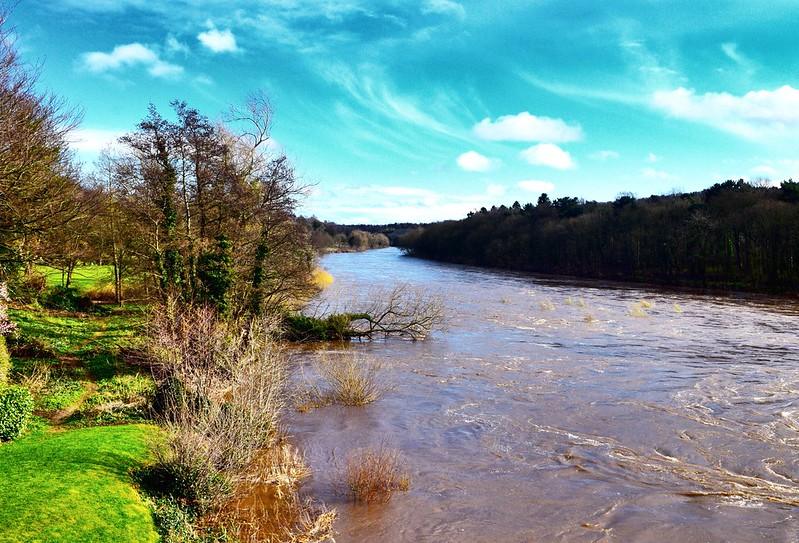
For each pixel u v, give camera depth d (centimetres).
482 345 3052
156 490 1105
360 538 1054
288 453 1405
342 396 1944
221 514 1125
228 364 1630
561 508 1177
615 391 2077
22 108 1895
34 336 2338
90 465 1116
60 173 2292
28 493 962
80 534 871
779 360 2581
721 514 1145
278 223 2706
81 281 4303
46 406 1609
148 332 2045
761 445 1524
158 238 2522
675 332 3388
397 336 3331
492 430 1672
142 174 2503
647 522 1112
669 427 1673
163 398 1555
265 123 2931
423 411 1859
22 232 1959
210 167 2536
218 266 2322
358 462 1361
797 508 1171
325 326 3219
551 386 2162
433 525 1104
